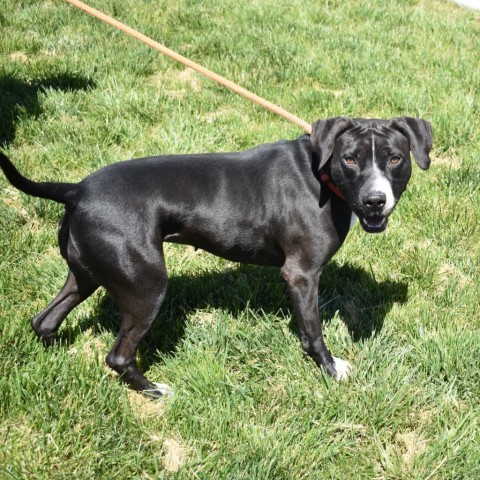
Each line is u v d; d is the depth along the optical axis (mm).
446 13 4230
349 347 1872
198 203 1693
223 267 2150
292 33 3561
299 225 1719
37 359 1714
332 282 2088
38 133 2562
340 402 1692
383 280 2115
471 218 2316
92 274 1656
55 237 2158
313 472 1565
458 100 2932
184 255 2182
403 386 1722
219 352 1822
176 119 2721
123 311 1666
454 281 2084
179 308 1985
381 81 3088
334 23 3795
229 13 3729
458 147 2721
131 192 1639
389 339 1891
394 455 1608
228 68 3107
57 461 1535
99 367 1723
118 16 3531
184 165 1715
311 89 3000
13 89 2777
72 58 3027
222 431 1620
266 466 1549
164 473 1562
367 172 1636
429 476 1558
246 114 2844
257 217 1732
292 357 1813
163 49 1888
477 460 1573
